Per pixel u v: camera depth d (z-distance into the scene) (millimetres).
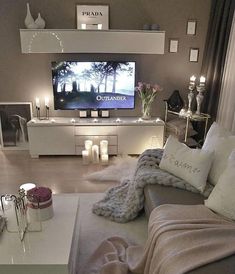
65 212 1735
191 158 2059
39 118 3830
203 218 1593
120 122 3627
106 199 2510
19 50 3680
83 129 3592
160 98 3979
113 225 2207
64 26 3619
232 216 1604
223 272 1194
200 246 1318
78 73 3645
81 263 1791
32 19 3447
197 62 3850
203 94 3732
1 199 1716
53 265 1319
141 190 2172
